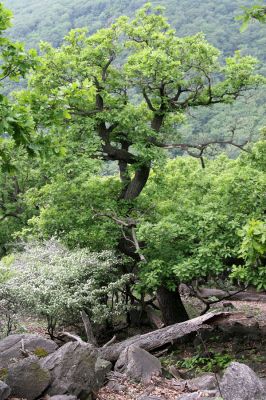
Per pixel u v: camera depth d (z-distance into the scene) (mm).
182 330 10156
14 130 6000
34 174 20906
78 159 12633
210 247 10359
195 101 14828
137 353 9047
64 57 13297
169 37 13992
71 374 7051
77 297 11734
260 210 10664
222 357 10203
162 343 10164
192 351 11758
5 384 6336
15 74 6855
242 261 10977
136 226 12758
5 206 22219
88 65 13688
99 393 7629
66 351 7398
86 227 13383
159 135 14930
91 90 7188
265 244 5676
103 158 14203
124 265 14766
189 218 11961
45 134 6770
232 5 64250
